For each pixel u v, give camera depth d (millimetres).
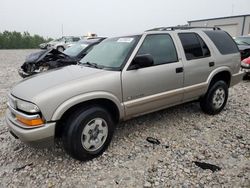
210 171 2922
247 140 3705
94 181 2785
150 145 3574
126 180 2793
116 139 3760
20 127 2818
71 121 2936
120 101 3299
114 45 3879
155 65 3629
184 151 3393
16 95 2982
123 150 3432
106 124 3244
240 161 3129
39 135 2734
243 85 7738
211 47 4449
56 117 2773
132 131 4039
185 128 4152
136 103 3461
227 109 5148
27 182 2787
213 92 4520
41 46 32406
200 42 4320
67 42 24984
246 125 4277
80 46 7957
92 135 3113
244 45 11680
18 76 9703
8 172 2980
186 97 4152
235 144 3578
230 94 6496
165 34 3893
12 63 14984
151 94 3625
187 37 4164
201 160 3162
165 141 3691
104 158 3234
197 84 4230
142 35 3656
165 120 4500
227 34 4965
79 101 2896
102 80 3105
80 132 2957
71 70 3510
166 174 2881
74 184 2740
